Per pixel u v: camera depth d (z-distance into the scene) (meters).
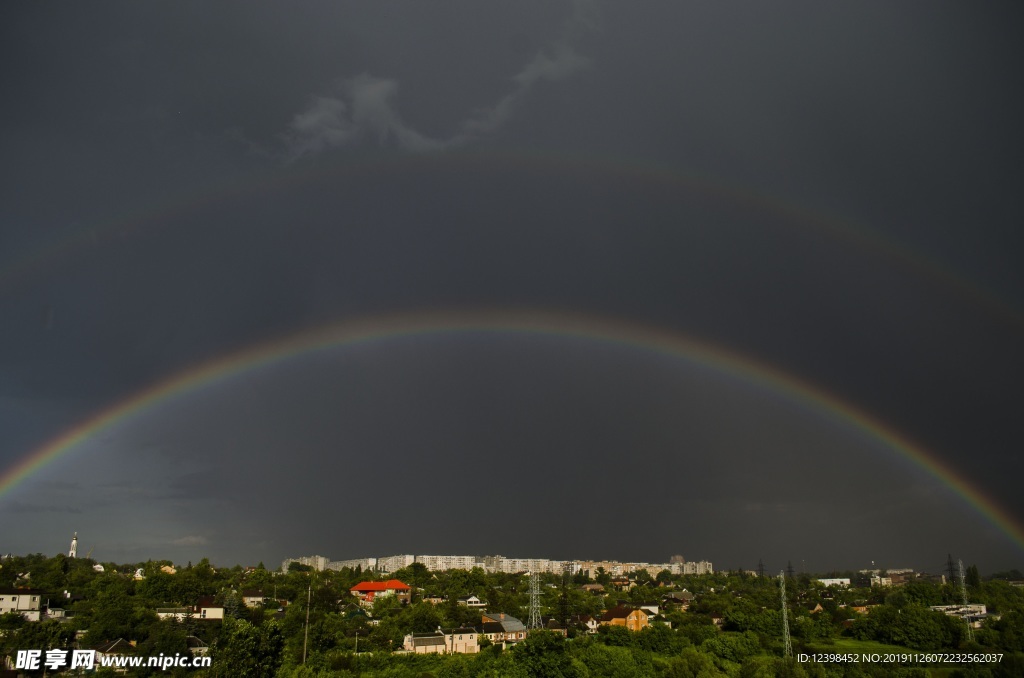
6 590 168.88
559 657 111.31
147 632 134.25
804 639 165.12
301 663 122.31
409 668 124.00
